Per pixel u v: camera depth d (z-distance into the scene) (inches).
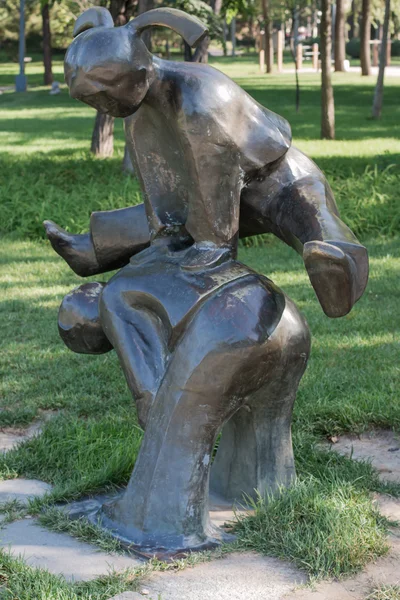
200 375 167.5
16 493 205.2
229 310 168.1
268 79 1765.5
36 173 716.0
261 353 169.3
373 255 485.1
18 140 1027.9
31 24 2920.8
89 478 203.5
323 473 209.8
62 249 201.0
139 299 178.9
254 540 172.7
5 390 286.5
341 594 156.6
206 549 170.1
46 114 1387.8
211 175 168.4
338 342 330.0
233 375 168.4
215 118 165.5
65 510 192.1
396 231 538.0
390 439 241.9
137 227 193.9
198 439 171.0
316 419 249.6
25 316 381.4
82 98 166.9
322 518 172.4
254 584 159.0
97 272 203.5
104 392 282.0
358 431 244.7
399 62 2469.2
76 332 194.7
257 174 173.6
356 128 1049.5
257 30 2938.0
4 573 160.2
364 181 608.4
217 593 155.9
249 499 189.3
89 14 170.7
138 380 175.3
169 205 182.1
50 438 233.3
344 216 543.5
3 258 501.4
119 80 162.6
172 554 167.3
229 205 171.8
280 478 192.2
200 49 684.1
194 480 171.3
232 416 191.8
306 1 1300.4
